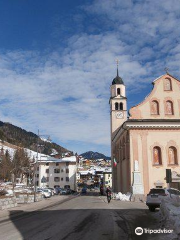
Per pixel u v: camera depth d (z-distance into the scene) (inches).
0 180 2837.1
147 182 1603.1
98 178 6097.4
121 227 514.6
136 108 1724.9
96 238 409.7
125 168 1831.9
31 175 3523.6
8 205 1034.7
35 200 1454.2
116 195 1598.2
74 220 621.9
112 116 2620.6
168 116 1726.1
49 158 4527.6
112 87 2748.5
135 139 1656.0
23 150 3225.9
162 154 1644.9
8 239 406.3
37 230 488.4
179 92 1768.0
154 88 1765.5
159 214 703.7
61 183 4099.4
